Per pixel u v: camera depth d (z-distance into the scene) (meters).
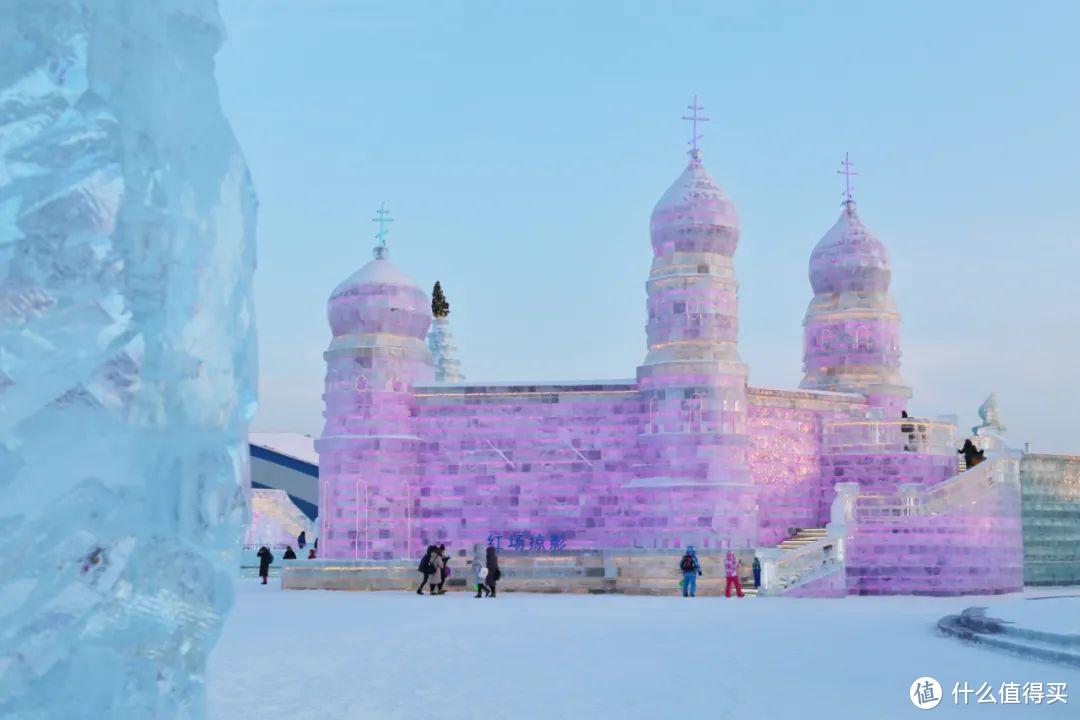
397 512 47.56
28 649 2.79
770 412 48.47
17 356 2.78
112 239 2.95
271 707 13.09
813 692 14.10
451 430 48.19
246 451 3.45
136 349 2.99
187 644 3.16
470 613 30.17
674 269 46.69
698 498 44.47
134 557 2.99
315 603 35.22
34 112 2.87
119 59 3.04
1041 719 11.86
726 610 31.59
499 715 12.45
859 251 53.53
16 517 2.77
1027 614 23.22
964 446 49.47
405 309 49.00
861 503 45.72
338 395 48.41
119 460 2.95
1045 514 52.34
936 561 42.47
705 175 48.22
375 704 13.33
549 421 47.56
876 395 52.47
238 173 3.44
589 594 41.38
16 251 2.80
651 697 13.77
